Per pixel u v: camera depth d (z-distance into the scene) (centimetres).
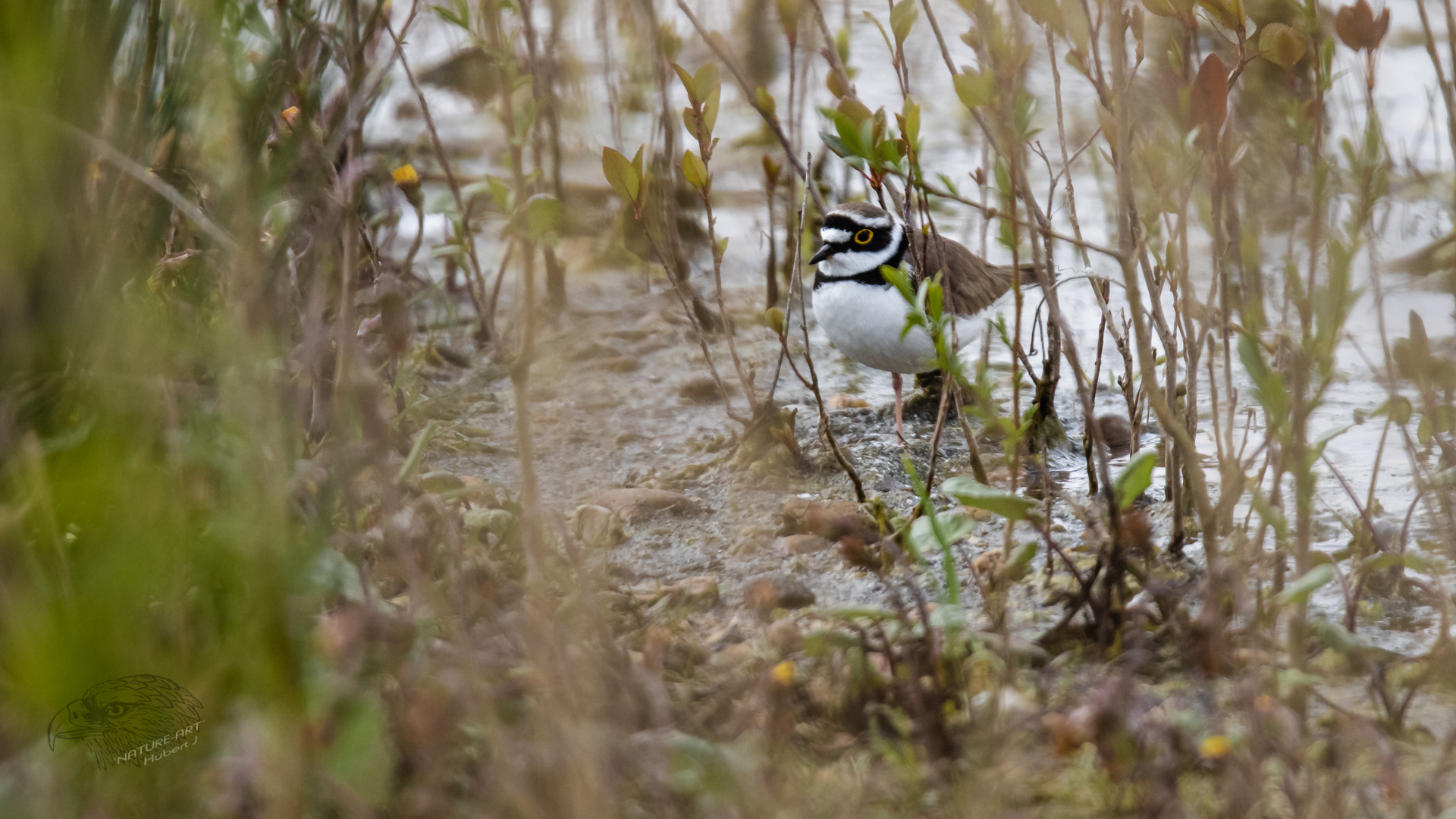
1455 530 743
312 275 755
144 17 663
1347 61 1920
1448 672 667
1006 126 738
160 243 767
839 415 1167
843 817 538
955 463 1059
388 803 500
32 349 573
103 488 536
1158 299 827
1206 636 655
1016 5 729
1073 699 637
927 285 777
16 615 477
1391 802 558
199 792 494
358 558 622
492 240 1535
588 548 817
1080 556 849
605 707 539
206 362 628
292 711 489
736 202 1650
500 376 748
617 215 1434
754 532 905
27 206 554
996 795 543
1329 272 651
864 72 2041
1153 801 541
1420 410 934
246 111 667
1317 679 636
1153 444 1076
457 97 1767
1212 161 741
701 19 1705
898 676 638
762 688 608
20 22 538
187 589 557
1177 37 887
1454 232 1334
